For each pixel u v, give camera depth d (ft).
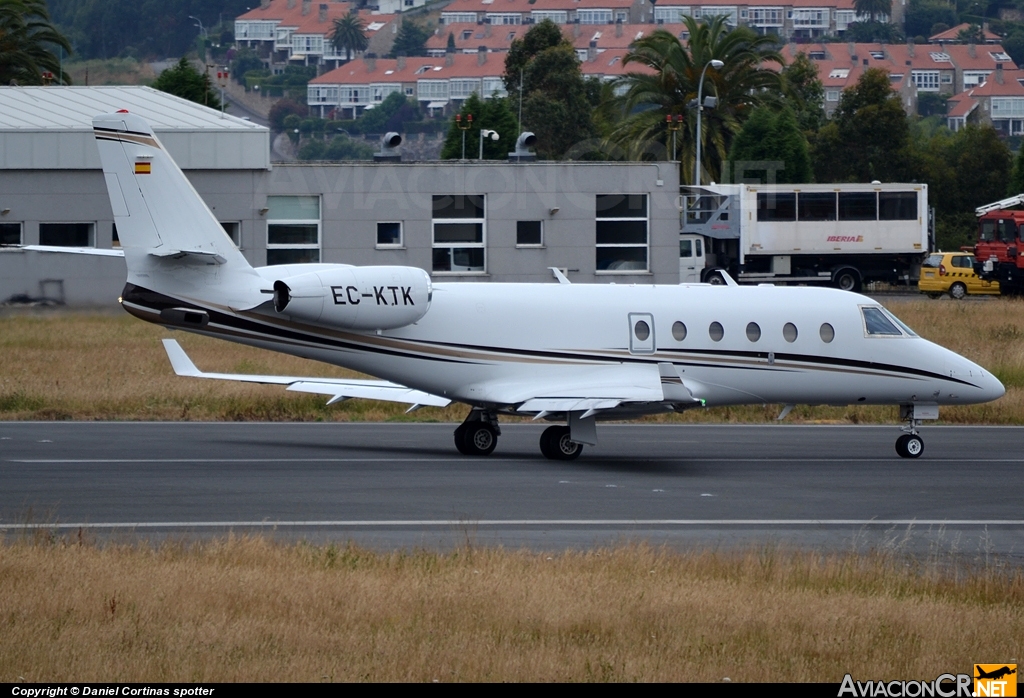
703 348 259.60
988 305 636.48
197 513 186.60
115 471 220.64
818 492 219.82
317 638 117.91
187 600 127.95
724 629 126.00
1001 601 144.77
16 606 124.36
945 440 295.07
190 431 276.62
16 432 267.59
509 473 228.84
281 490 205.87
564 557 153.69
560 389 246.27
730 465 248.11
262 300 237.86
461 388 248.11
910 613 134.21
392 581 138.41
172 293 236.43
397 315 240.32
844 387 269.03
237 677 107.86
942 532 186.80
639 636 123.13
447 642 118.11
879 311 273.13
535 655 115.24
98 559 144.15
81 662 110.32
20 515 181.37
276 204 554.87
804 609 133.39
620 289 261.03
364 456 244.63
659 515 194.90
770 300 266.98
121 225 234.79
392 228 568.41
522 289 254.27
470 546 158.61
